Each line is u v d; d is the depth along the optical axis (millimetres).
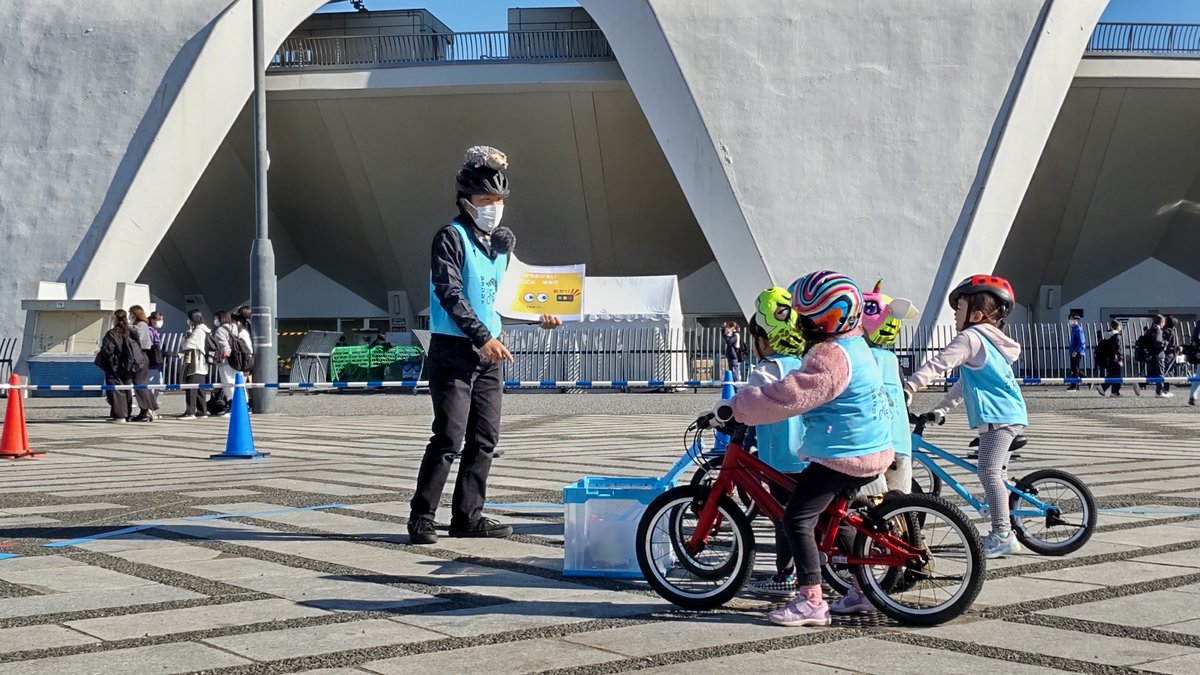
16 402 14094
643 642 5066
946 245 31656
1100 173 37281
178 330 43688
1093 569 6590
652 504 5793
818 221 32000
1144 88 34469
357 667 4676
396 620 5477
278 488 10609
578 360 31188
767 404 5316
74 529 8180
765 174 32312
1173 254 40812
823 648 4949
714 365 33125
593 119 36250
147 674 4570
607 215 39688
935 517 5566
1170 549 7156
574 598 5965
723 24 33219
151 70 33344
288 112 36688
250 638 5133
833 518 5535
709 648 4953
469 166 7848
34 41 34188
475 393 7770
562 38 35875
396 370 34406
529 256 41656
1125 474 11289
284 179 39375
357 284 43688
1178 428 17703
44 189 32562
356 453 14492
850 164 32281
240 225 41312
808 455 5375
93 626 5355
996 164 31906
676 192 38781
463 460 7820
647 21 33062
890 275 31500
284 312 44250
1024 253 40312
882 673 4551
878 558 5422
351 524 8383
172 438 17172
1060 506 7137
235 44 33281
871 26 33156
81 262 31781
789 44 33094
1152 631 5141
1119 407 23125
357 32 37531
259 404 23703
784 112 32656
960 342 6980
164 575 6535
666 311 31000
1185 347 27109
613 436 16938
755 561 6914
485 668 4648
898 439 6562
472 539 7723
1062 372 33188
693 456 6594
